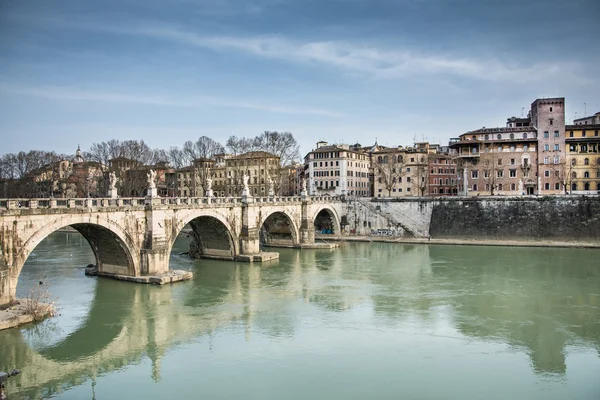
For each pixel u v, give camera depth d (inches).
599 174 4128.9
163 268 2231.8
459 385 1209.4
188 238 4131.4
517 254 3075.8
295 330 1589.6
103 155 5334.6
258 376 1254.3
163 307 1828.2
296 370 1288.1
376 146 5954.7
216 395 1155.3
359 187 5467.5
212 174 5551.2
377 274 2465.6
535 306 1845.5
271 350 1422.2
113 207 2014.0
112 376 1262.3
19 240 1656.0
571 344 1469.0
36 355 1389.0
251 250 2886.3
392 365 1321.4
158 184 5442.9
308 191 5383.9
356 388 1189.7
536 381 1234.0
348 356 1380.4
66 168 5708.7
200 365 1322.6
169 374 1269.7
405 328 1608.0
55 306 1814.7
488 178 4323.3
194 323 1653.5
